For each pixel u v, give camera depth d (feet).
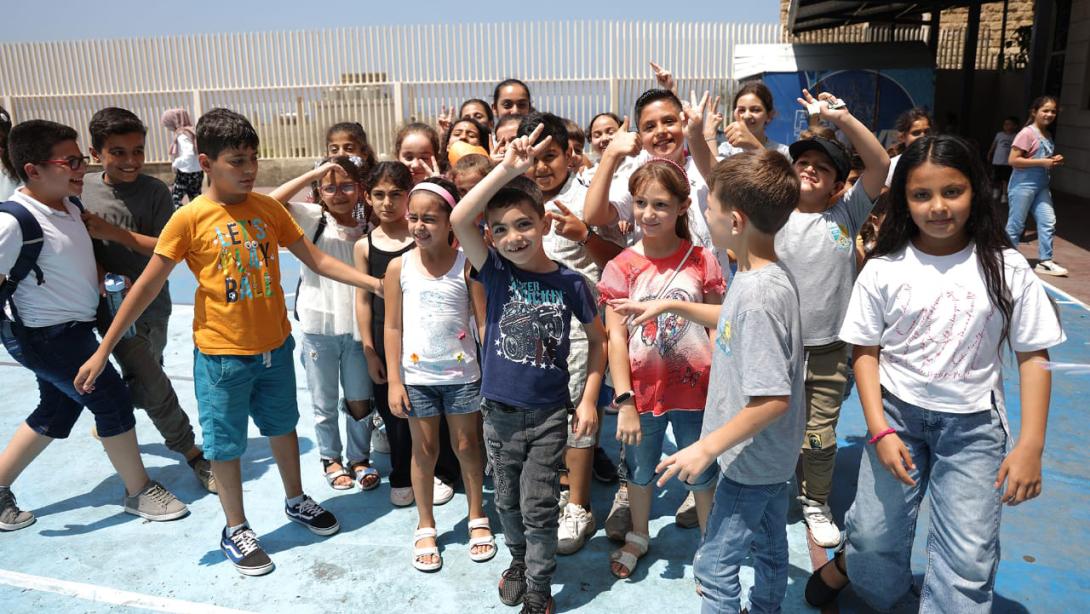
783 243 10.07
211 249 9.66
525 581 9.38
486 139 14.71
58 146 10.10
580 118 52.26
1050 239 25.68
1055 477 12.03
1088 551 10.10
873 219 13.69
